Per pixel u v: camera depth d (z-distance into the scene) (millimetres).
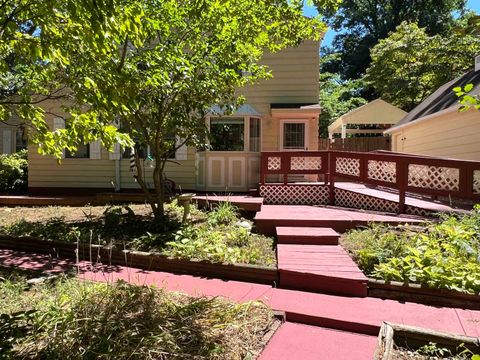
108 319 3053
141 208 9164
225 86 6855
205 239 5820
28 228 7227
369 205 8625
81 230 6961
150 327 2984
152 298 3523
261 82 12680
